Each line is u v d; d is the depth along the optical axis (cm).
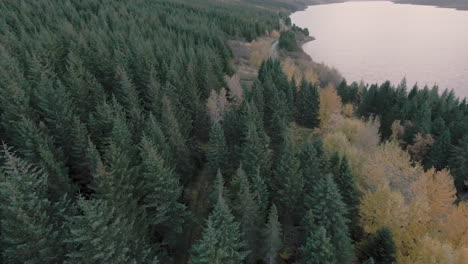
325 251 2425
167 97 5216
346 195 3822
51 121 3759
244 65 11800
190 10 18238
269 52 13712
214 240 2206
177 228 3100
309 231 2947
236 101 6544
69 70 5303
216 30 13412
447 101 8894
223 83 7569
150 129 4053
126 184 3014
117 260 2084
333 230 2967
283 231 3503
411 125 6706
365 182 4291
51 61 6194
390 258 3077
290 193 3594
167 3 19038
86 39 7931
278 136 5772
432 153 5894
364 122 7556
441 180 4175
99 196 2795
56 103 3775
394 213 3500
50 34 7575
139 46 7594
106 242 2006
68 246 2217
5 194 2066
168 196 2998
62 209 2325
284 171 3681
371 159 4525
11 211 2033
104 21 10344
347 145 5050
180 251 3478
